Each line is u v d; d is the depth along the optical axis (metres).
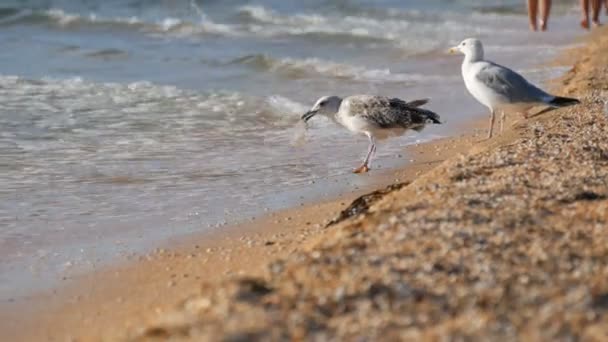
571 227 9.85
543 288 8.25
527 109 15.47
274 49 25.75
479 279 8.48
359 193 14.05
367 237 9.73
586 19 25.91
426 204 10.77
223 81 22.05
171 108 19.42
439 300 8.11
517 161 12.89
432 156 16.03
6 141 16.77
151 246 11.97
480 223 9.97
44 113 18.72
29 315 9.90
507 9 32.97
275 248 11.47
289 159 16.06
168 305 9.74
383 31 28.61
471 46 15.62
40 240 12.28
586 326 7.54
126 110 19.20
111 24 28.30
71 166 15.55
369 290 8.33
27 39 26.27
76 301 10.23
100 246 12.03
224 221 12.90
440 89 21.28
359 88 21.39
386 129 14.97
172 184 14.70
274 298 8.31
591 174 12.06
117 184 14.69
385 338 7.50
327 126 18.25
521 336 7.40
